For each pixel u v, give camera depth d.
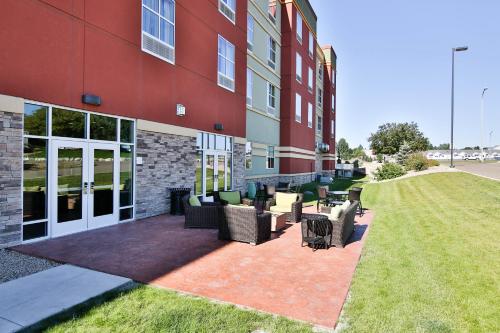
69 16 8.39
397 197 17.81
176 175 12.48
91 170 9.23
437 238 8.75
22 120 7.36
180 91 12.61
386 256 7.20
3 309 4.42
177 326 4.05
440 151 102.19
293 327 4.11
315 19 31.73
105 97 9.45
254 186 18.42
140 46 10.70
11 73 7.15
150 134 11.20
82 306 4.53
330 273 6.11
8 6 7.08
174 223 10.34
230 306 4.66
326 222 7.86
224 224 8.36
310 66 30.41
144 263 6.47
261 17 21.42
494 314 4.52
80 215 8.96
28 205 7.67
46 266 6.21
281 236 9.08
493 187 17.52
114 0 9.70
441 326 4.16
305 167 29.14
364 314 4.51
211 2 14.61
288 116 24.69
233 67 16.64
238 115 17.16
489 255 7.20
